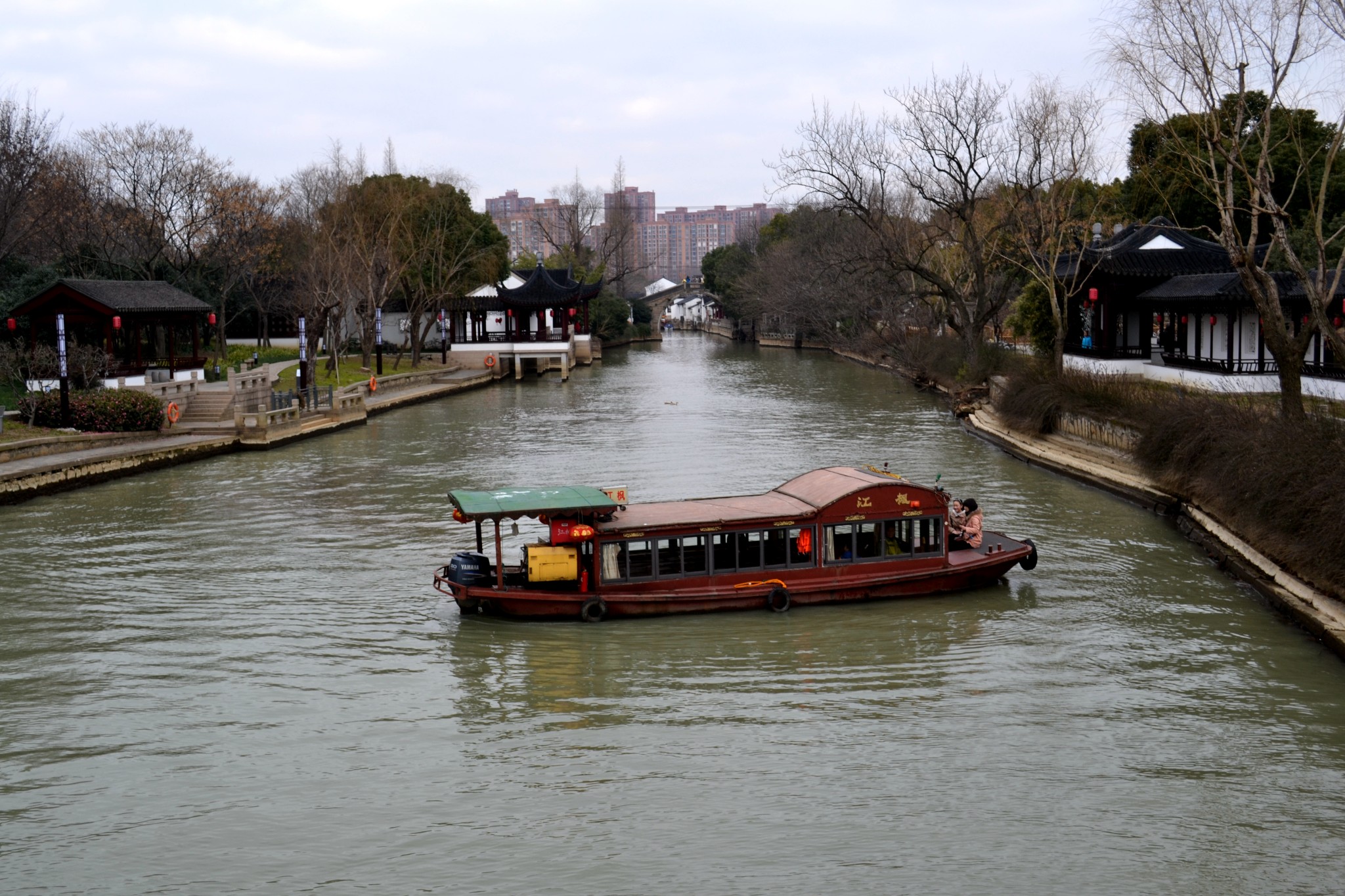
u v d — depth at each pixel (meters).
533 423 51.44
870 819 13.27
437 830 13.09
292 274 77.81
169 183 66.62
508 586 20.75
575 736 15.69
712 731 15.80
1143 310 53.88
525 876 12.09
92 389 42.72
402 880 12.04
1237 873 12.09
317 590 22.62
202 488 34.22
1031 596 21.94
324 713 16.53
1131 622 20.30
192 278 69.31
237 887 11.93
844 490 21.58
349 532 27.92
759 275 117.56
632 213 192.75
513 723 16.16
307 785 14.23
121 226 65.88
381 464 38.97
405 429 49.78
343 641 19.58
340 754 15.16
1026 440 40.66
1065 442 38.69
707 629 19.97
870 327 89.00
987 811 13.42
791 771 14.54
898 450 41.00
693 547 21.06
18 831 13.10
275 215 85.38
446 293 75.81
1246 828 13.02
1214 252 52.34
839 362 92.81
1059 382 41.28
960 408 51.09
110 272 66.06
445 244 78.25
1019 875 12.04
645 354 111.12
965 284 75.81
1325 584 20.36
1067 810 13.44
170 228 67.62
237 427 43.00
